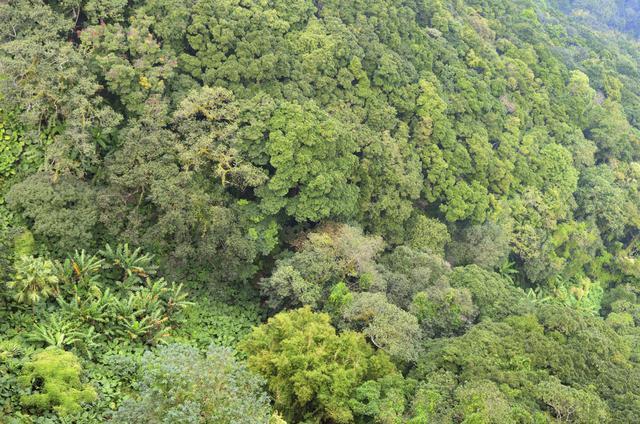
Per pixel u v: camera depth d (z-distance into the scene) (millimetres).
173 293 21500
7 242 19719
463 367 18859
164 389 12805
